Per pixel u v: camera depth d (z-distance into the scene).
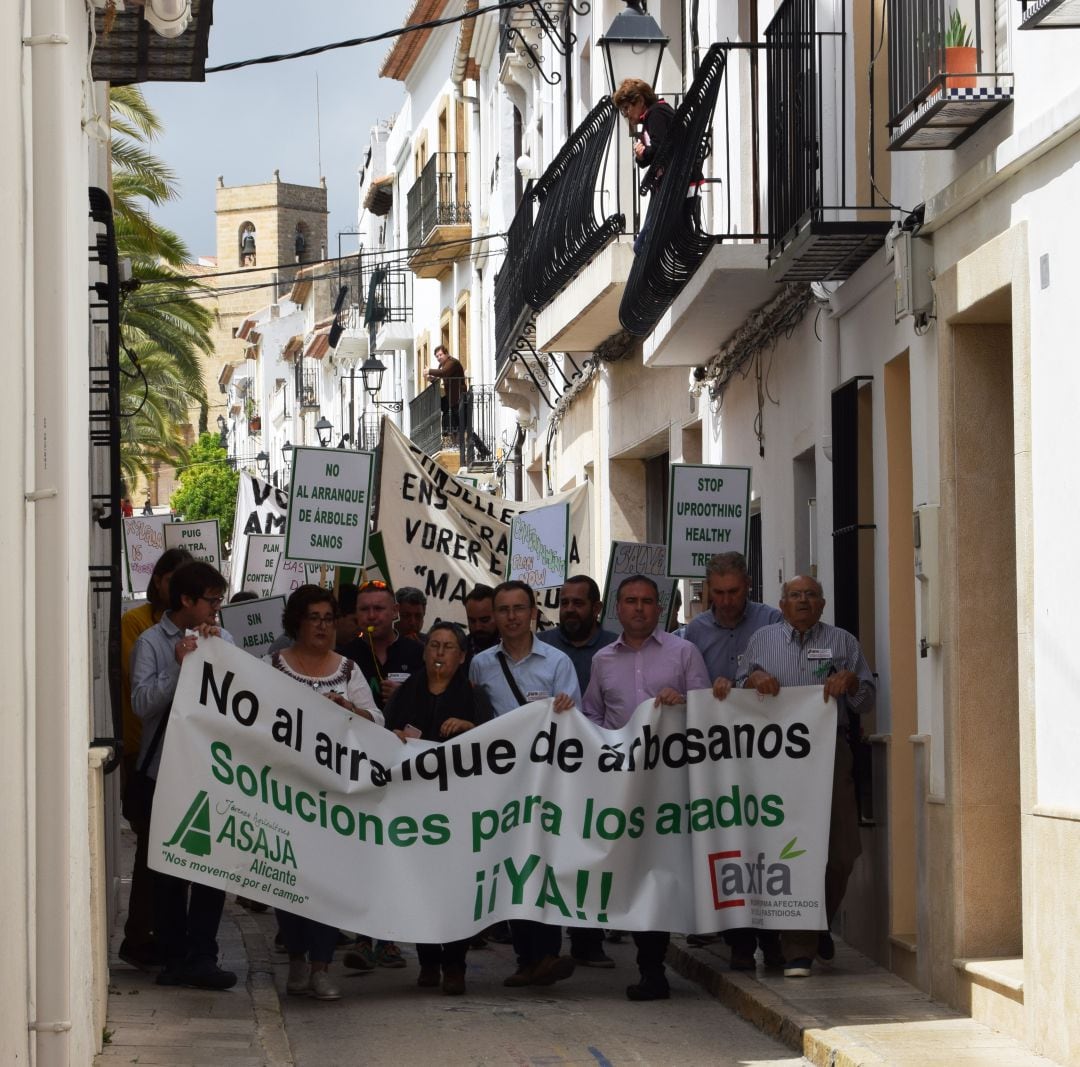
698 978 11.16
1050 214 8.41
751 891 10.41
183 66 9.55
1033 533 8.63
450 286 38.69
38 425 6.63
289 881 10.02
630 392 20.73
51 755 6.55
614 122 18.33
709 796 10.47
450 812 10.34
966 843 9.58
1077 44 8.11
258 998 9.98
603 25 21.62
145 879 10.77
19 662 6.48
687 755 10.52
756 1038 9.45
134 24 8.87
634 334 17.94
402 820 10.29
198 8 8.69
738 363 15.61
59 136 6.68
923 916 10.07
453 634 10.66
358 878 10.18
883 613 11.16
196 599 10.26
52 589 6.59
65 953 6.53
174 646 10.31
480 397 34.88
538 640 11.85
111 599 9.50
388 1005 10.26
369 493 13.84
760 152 14.83
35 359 6.63
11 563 6.36
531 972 10.93
